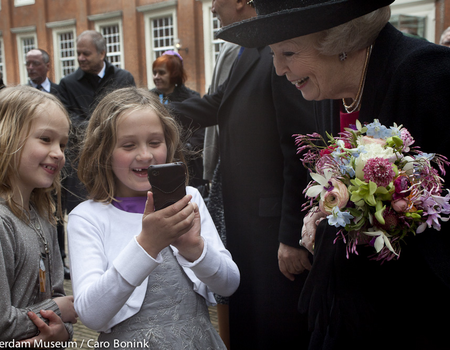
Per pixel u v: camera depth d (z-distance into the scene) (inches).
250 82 80.8
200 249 52.4
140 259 46.7
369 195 44.4
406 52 50.0
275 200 79.2
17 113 53.7
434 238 47.6
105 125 55.7
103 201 57.6
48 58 211.9
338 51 52.4
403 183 44.8
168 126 60.0
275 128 79.2
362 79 54.6
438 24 262.4
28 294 53.7
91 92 168.7
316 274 52.5
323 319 52.3
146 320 52.0
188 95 185.6
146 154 54.7
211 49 502.3
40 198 60.7
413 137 48.4
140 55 565.3
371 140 47.6
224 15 79.2
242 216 81.8
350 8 48.6
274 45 54.9
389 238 46.9
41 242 57.3
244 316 82.4
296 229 72.1
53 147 55.6
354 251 49.9
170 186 47.3
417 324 50.4
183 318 53.4
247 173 80.6
